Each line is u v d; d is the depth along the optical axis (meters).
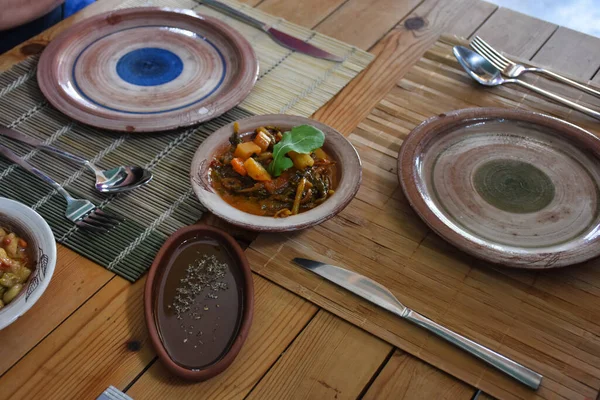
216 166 1.09
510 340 0.92
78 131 1.23
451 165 1.14
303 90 1.35
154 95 1.29
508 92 1.37
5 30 1.83
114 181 1.13
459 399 0.85
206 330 0.90
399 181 1.08
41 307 0.93
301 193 1.05
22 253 0.93
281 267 1.00
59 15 2.07
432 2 1.64
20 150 1.19
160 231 1.05
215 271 0.97
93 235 1.04
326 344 0.90
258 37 1.50
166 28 1.45
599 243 0.98
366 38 1.52
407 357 0.90
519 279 1.00
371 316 0.94
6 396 0.83
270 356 0.89
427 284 0.99
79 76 1.32
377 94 1.35
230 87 1.30
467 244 0.98
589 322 0.94
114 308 0.94
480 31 1.55
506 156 1.15
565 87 1.39
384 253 1.03
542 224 1.04
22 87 1.32
